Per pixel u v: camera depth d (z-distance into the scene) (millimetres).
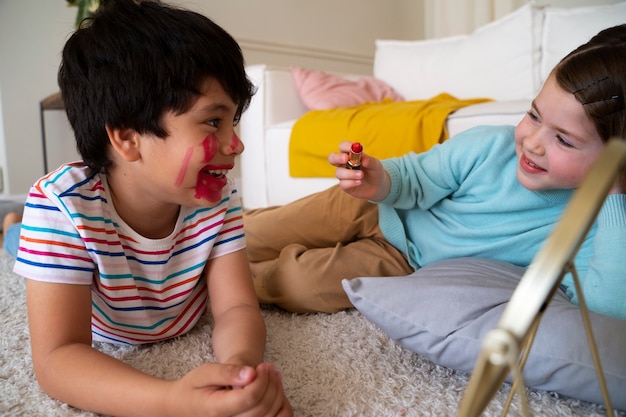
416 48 2195
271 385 542
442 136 1444
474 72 1953
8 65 2117
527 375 633
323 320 890
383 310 692
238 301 747
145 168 647
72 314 633
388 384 665
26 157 2199
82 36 661
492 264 845
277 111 1930
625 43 707
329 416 596
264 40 2641
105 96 628
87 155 675
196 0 2371
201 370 543
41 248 628
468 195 953
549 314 645
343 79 2100
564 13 1766
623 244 712
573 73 708
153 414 548
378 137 1541
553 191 868
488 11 2643
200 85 615
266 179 1944
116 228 693
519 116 1286
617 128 688
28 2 2123
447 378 689
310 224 1044
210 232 760
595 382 604
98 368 584
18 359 747
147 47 614
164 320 774
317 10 2881
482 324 653
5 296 1030
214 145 635
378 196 920
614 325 625
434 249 963
